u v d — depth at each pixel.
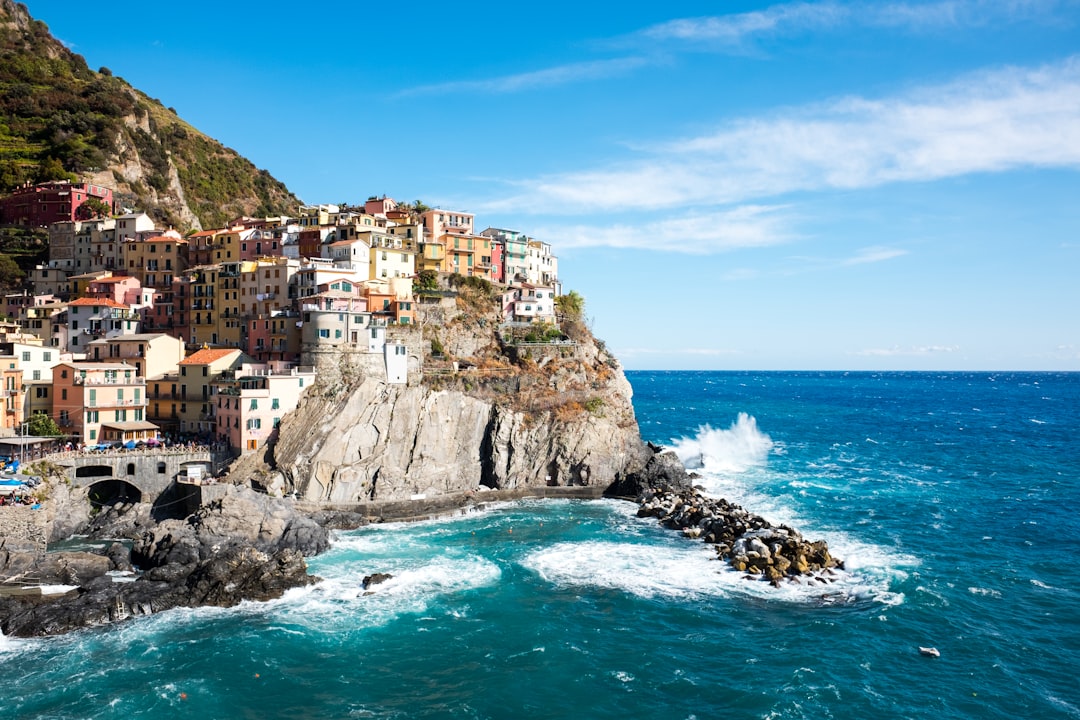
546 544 97.06
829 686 61.22
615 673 63.69
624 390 142.62
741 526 98.31
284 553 82.38
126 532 95.56
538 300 155.12
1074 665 64.88
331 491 106.69
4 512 80.12
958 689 61.00
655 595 80.06
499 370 129.88
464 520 108.69
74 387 107.19
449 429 119.06
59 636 68.44
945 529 104.06
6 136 197.88
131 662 64.00
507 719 56.81
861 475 142.75
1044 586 82.31
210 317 139.25
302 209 197.88
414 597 79.00
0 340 118.38
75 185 175.25
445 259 159.38
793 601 78.44
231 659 64.81
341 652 66.81
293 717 56.69
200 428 114.56
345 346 117.88
